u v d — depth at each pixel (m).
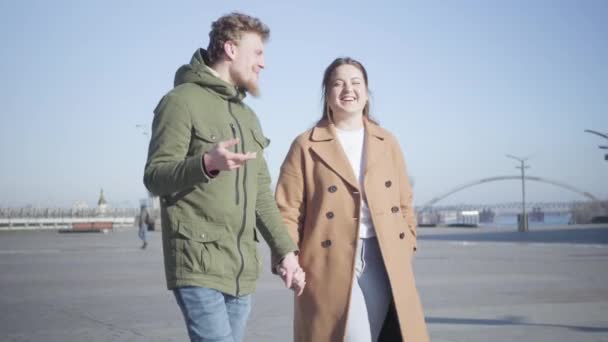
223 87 3.13
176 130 2.99
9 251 25.73
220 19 3.26
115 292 11.52
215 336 2.94
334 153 4.29
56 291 11.66
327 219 4.19
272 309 9.29
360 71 4.49
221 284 3.00
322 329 4.05
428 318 8.09
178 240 2.98
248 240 3.17
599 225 58.88
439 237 38.81
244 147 3.18
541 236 36.66
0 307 9.59
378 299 4.11
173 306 9.66
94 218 69.31
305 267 4.19
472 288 11.38
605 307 8.91
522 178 62.56
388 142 4.45
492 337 6.80
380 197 4.22
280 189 4.38
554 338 6.72
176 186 2.82
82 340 6.98
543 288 11.26
